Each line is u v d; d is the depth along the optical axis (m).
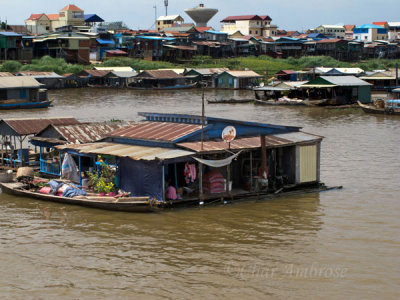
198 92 93.69
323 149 37.53
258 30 174.50
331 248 19.27
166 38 126.44
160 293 16.00
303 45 143.75
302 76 101.56
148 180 23.48
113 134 26.84
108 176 25.27
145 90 96.19
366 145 39.00
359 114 60.09
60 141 28.88
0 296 15.92
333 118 56.53
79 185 26.11
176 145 24.14
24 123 31.09
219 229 21.16
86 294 16.02
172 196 23.28
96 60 122.12
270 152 26.17
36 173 29.42
